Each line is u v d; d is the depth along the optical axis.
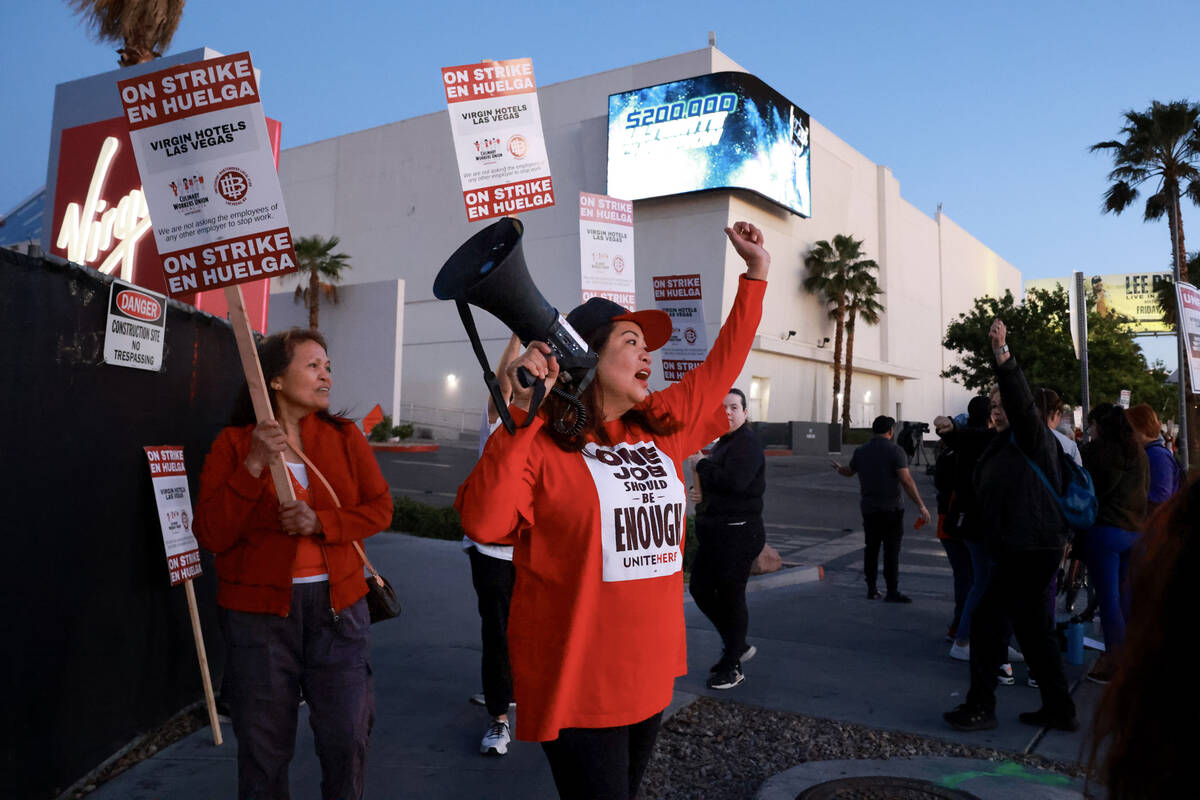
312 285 34.31
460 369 44.22
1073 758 3.88
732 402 4.83
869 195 53.09
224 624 2.67
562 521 2.07
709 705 4.59
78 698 3.26
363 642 2.76
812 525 14.44
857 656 5.67
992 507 4.29
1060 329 37.94
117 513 3.55
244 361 2.71
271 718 2.63
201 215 2.91
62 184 12.51
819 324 46.06
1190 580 0.95
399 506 11.38
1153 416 5.57
